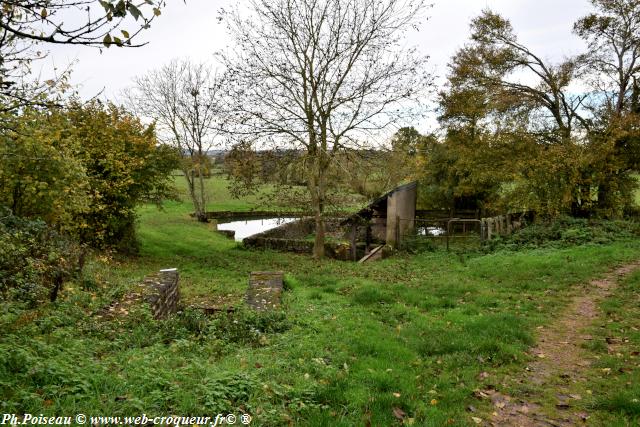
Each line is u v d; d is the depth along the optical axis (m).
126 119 19.61
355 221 24.88
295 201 22.69
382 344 7.80
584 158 21.95
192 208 50.25
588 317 10.07
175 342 7.49
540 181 23.69
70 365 5.36
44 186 11.09
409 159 24.00
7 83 4.93
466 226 31.73
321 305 11.01
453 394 6.10
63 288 9.83
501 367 7.19
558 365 7.36
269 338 8.12
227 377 5.54
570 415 5.69
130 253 21.17
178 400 4.88
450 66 30.69
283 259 22.61
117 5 3.80
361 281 14.53
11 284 8.53
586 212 24.80
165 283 10.95
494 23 26.97
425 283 14.12
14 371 4.97
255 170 21.72
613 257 16.27
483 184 31.72
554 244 19.64
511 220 25.77
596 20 24.55
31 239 9.16
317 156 20.95
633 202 25.47
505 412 5.77
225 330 8.37
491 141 26.34
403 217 26.64
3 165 9.92
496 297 12.04
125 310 8.74
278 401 5.34
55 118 7.17
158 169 20.89
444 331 8.88
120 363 5.90
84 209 13.16
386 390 6.04
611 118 22.80
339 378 6.18
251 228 43.09
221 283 15.77
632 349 7.83
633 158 23.25
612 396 5.98
